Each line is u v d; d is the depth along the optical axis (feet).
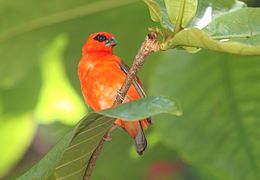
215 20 22.93
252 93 39.14
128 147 47.83
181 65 39.42
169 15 21.86
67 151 21.71
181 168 49.80
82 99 43.42
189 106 39.29
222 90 39.29
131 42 42.65
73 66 42.88
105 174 48.98
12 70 43.98
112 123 21.40
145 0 22.03
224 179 41.32
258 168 38.73
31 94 45.01
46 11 41.78
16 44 43.09
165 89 39.42
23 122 45.85
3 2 41.37
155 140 48.52
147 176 49.70
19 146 46.57
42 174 19.95
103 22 42.37
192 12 21.70
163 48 21.62
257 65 38.91
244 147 38.96
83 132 21.09
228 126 39.14
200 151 38.99
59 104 48.85
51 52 43.98
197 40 20.95
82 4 41.57
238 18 22.77
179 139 38.99
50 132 50.39
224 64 39.22
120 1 41.57
